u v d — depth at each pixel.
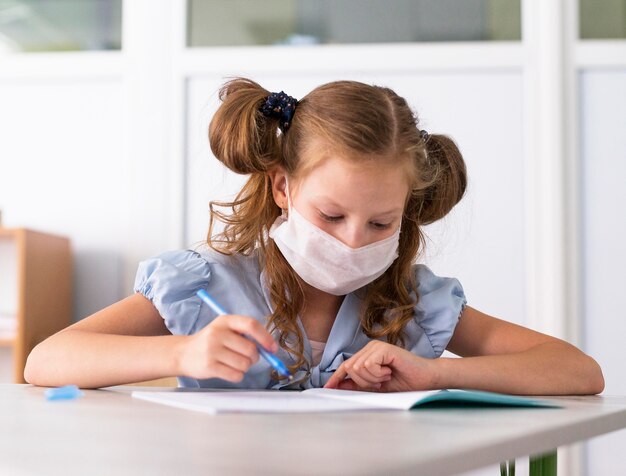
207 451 0.44
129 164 2.58
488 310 2.44
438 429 0.55
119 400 0.77
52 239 2.46
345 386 0.95
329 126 1.01
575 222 2.44
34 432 0.52
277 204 1.15
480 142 2.48
